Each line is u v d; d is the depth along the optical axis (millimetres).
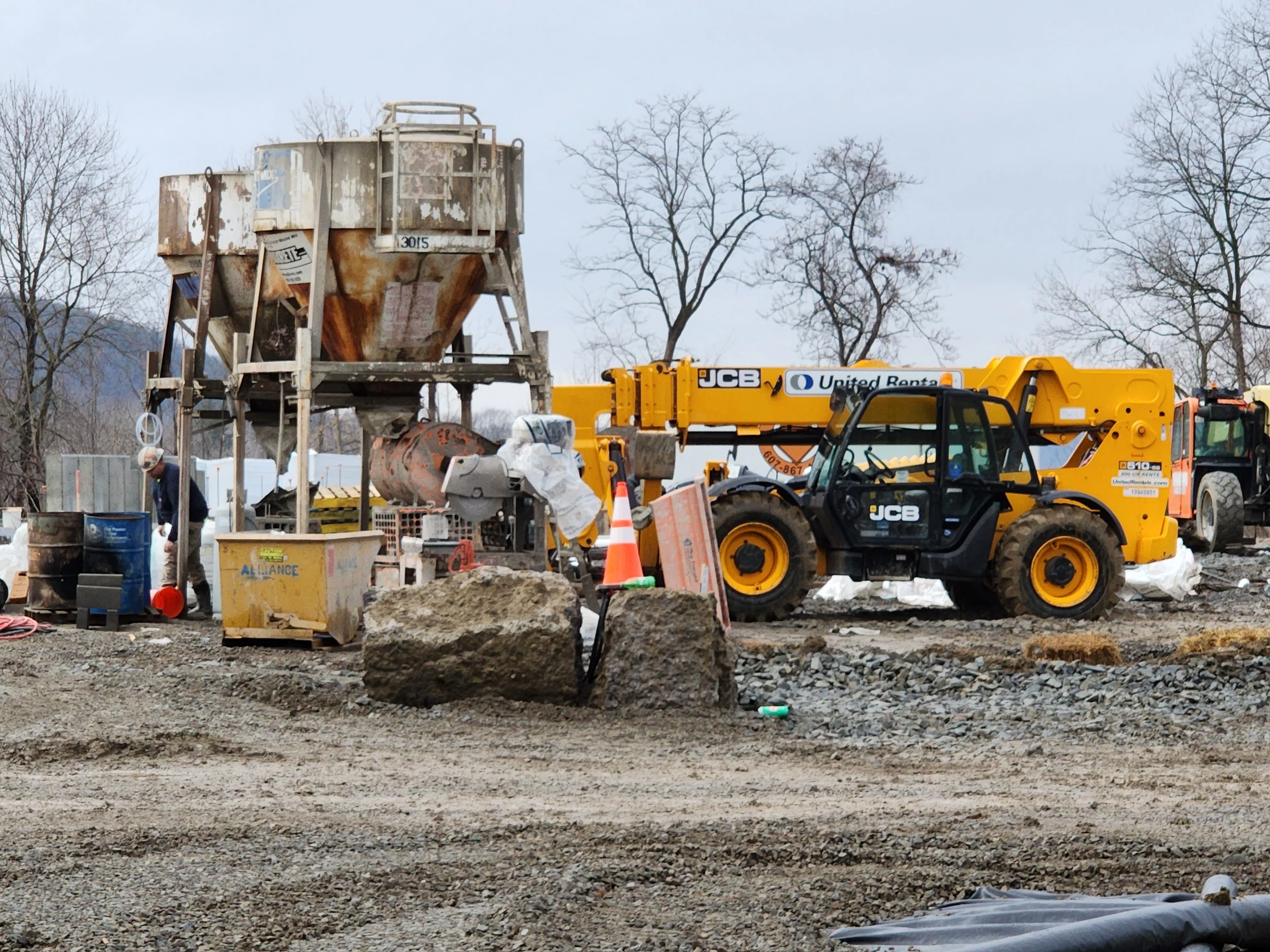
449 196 18953
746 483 19453
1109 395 21219
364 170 18906
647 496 20453
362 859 6879
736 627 18891
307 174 18828
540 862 6844
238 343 19281
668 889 6469
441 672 11820
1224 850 7336
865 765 10016
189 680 12781
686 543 16281
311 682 12570
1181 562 22641
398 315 19547
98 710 11383
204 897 6168
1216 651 14117
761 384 20719
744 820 7922
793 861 7016
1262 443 32969
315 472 37219
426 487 18359
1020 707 12422
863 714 12047
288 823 7664
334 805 8227
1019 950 5219
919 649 14930
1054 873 6895
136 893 6219
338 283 19250
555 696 11914
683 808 8328
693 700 11828
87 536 17797
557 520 17484
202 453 50906
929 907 6305
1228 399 33469
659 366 20719
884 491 19312
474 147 19125
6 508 40062
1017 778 9539
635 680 11828
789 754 10383
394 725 11148
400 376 19016
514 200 19438
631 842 7289
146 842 7125
